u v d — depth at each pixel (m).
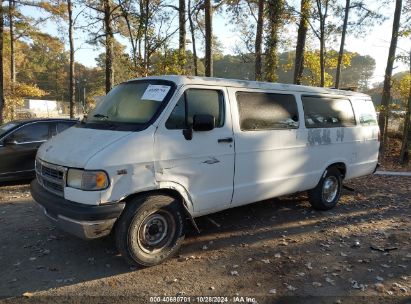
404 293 4.04
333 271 4.55
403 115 16.02
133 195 4.45
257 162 5.56
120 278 4.36
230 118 5.21
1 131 8.95
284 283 4.25
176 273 4.48
